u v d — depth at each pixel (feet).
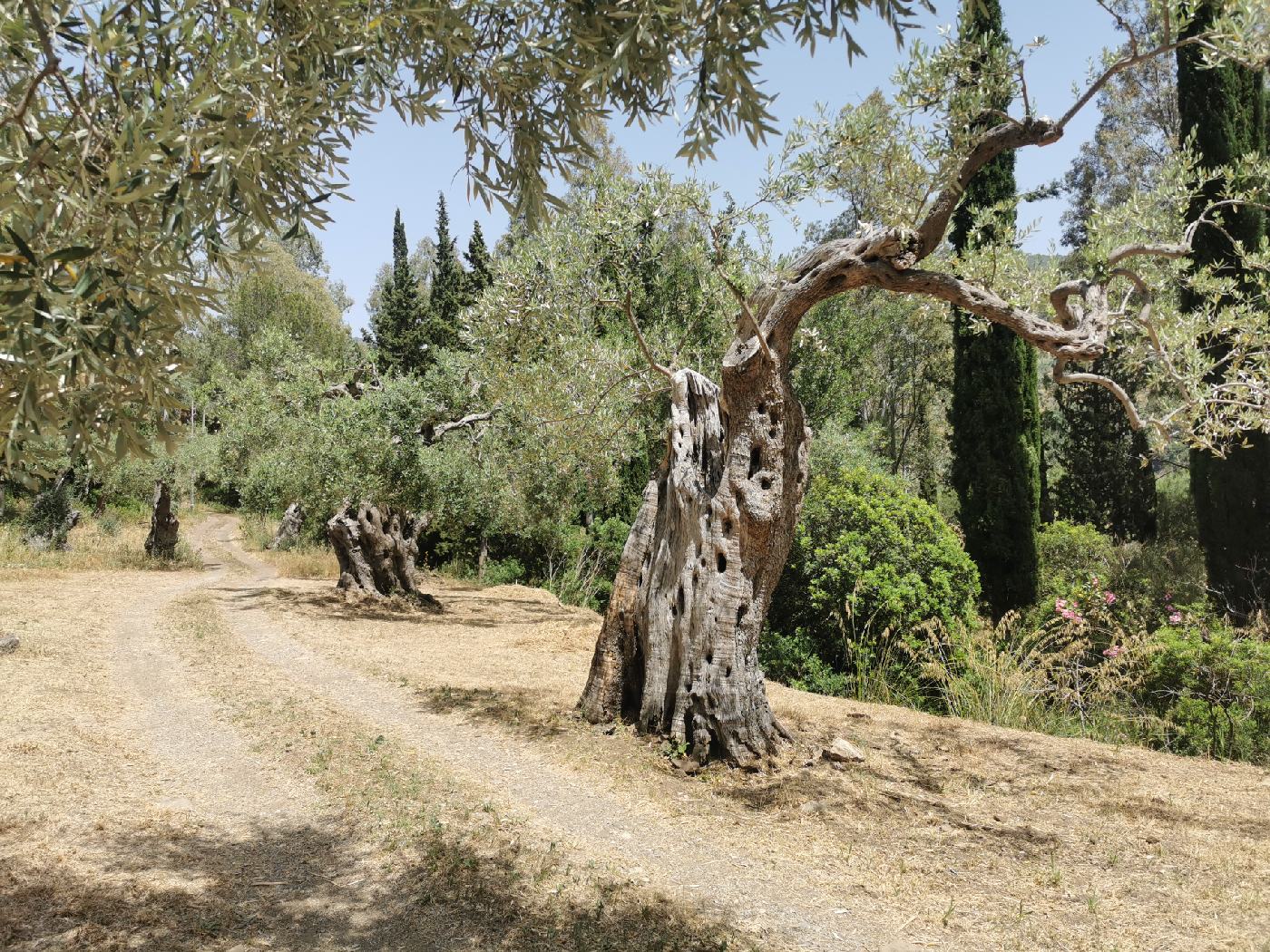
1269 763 23.81
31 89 6.47
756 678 21.53
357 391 59.06
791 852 15.70
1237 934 12.69
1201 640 28.25
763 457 21.03
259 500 86.07
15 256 6.01
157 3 6.88
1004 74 19.74
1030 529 48.60
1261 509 42.68
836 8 8.52
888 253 19.38
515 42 10.45
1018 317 18.86
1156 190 25.00
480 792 18.02
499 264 37.55
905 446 106.83
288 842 15.24
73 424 6.84
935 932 12.77
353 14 8.91
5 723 20.84
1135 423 18.69
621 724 23.04
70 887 12.73
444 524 51.42
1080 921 13.17
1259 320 21.39
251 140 6.96
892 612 37.55
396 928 12.20
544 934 12.18
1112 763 22.27
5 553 57.98
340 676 29.27
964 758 22.34
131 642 33.60
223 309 7.10
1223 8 17.25
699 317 41.09
